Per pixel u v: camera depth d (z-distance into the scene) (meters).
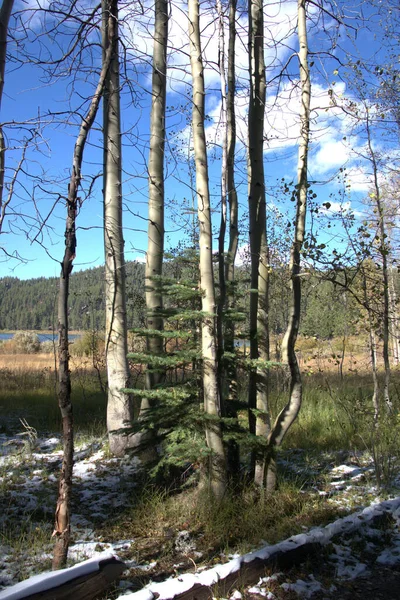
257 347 5.44
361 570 3.75
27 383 14.19
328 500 5.27
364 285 8.08
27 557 3.79
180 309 5.19
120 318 7.22
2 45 5.03
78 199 3.37
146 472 5.81
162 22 6.65
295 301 5.25
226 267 5.79
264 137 5.64
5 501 5.21
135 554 3.97
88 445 7.67
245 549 4.08
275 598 3.32
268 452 5.20
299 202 5.29
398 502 4.93
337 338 12.52
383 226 7.55
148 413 5.14
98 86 3.52
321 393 10.45
